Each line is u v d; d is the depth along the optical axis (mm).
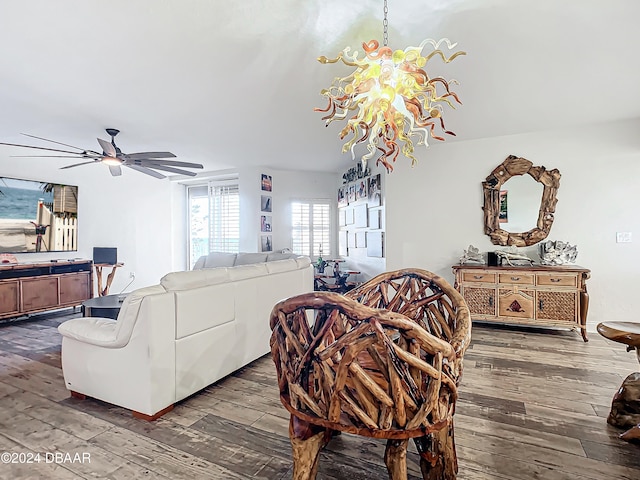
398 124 1999
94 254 5289
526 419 2107
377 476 1640
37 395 2479
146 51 2271
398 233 4855
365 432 1074
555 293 3668
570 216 3992
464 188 4500
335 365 1191
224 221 6875
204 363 2471
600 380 2650
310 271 3928
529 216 4172
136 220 6406
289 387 1212
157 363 2123
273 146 4844
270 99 3104
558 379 2680
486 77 2707
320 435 1319
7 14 1866
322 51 2289
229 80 2711
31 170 4906
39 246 4938
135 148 4883
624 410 2004
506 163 4242
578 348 3396
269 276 3205
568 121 3758
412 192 4773
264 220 6367
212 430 2018
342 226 6836
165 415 2184
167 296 2199
